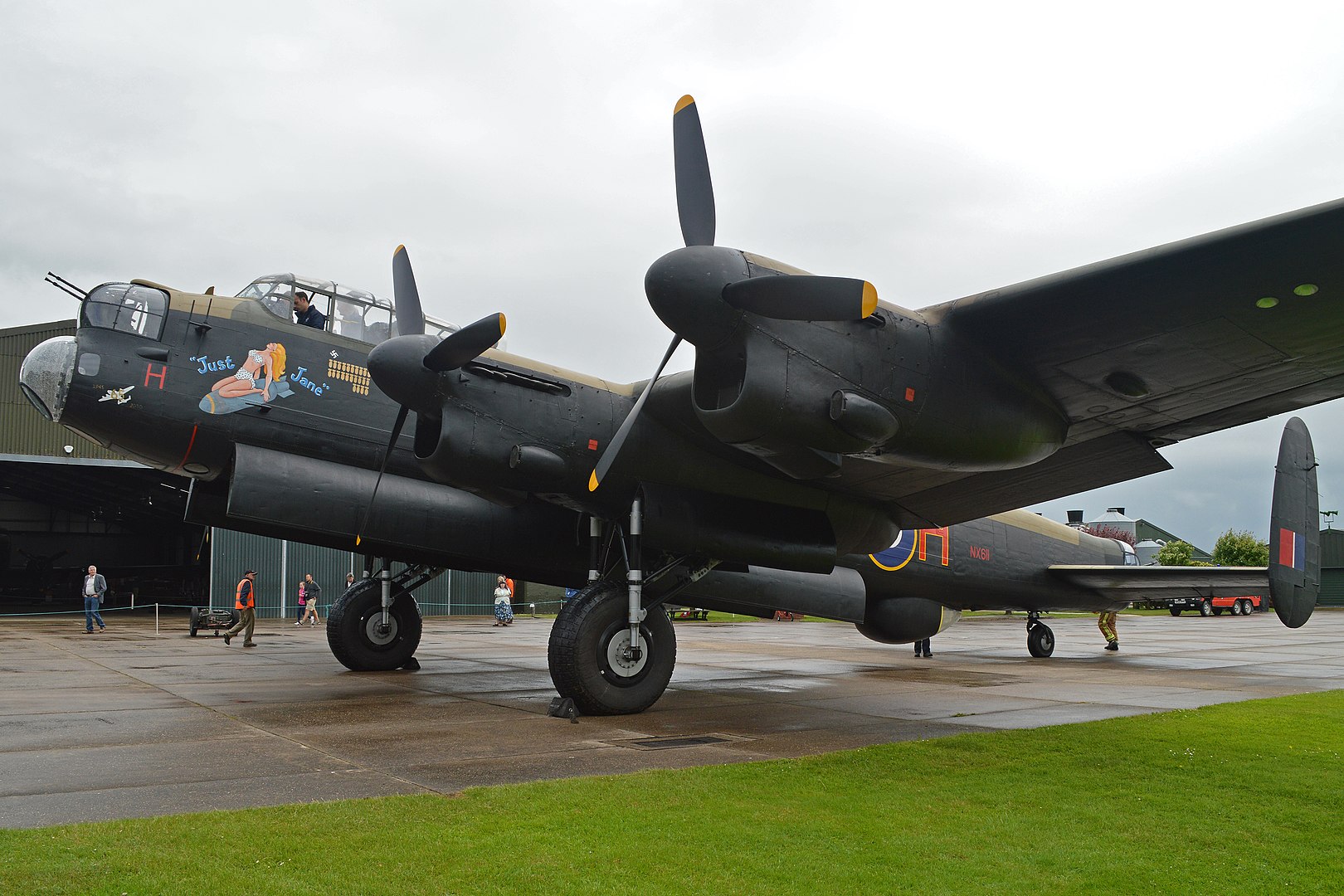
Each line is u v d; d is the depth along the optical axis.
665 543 8.47
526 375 8.48
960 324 6.96
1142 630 30.66
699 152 7.20
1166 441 8.75
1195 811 5.04
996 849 4.31
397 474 10.33
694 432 8.45
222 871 3.63
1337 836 4.61
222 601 30.11
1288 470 9.36
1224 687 11.55
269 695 9.42
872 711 8.91
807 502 9.25
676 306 6.66
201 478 10.25
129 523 47.88
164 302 9.67
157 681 10.76
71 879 3.47
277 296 10.22
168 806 4.70
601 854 4.04
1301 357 7.02
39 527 47.38
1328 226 5.52
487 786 5.25
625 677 8.30
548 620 33.84
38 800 4.81
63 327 31.28
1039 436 7.62
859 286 6.11
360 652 11.77
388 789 5.14
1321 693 10.50
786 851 4.18
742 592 10.16
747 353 6.50
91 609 22.98
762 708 9.04
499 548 10.22
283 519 9.48
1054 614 47.56
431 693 9.73
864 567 13.77
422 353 8.08
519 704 8.94
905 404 6.82
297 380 9.98
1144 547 49.09
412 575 12.20
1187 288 6.22
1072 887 3.81
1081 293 6.38
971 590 15.48
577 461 8.55
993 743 6.90
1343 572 55.56
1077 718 8.48
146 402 9.38
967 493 9.55
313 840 4.06
